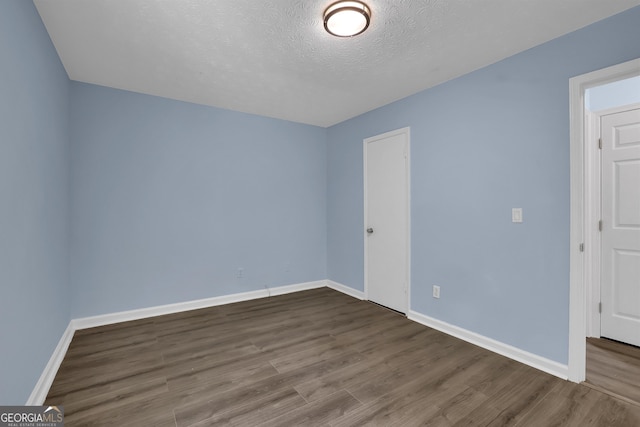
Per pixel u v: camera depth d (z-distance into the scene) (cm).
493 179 239
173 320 304
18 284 148
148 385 190
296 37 204
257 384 191
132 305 304
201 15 181
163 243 321
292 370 209
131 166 303
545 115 208
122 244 299
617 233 250
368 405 171
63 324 242
